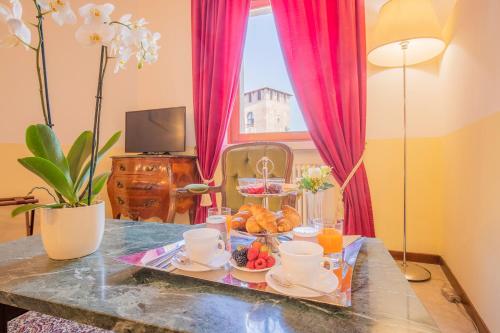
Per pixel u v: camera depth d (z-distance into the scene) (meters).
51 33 2.44
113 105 2.96
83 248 0.78
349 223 2.12
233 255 0.71
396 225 2.29
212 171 2.63
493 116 1.25
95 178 0.87
